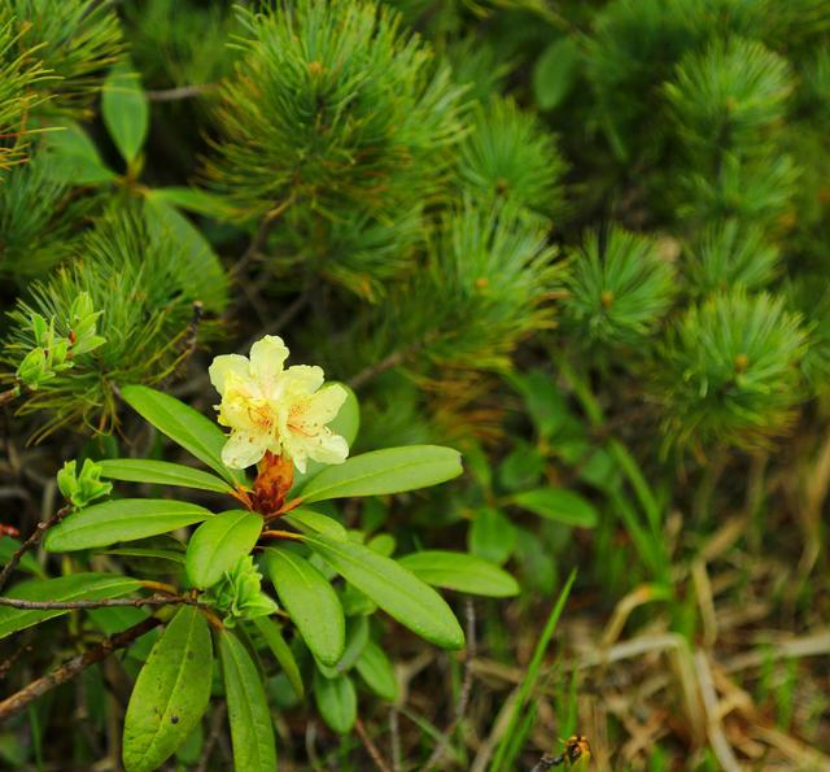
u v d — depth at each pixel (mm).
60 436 1204
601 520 1341
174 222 1104
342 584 1053
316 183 1061
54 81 1042
